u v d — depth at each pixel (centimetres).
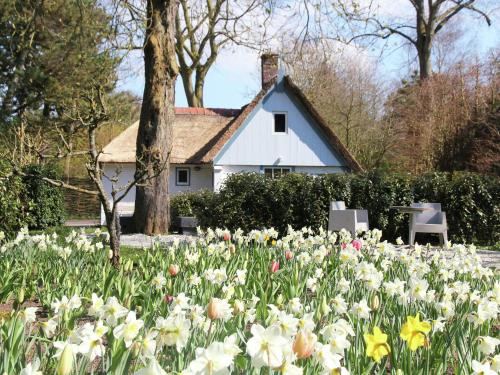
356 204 1623
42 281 669
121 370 261
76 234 850
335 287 552
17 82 2644
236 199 1562
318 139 2792
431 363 355
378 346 277
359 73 3328
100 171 815
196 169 2906
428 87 2969
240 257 751
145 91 1602
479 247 1538
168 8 1581
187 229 1764
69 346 221
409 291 445
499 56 2778
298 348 233
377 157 3269
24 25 2462
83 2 1608
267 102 2788
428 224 1427
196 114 3158
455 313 479
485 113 2622
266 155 2775
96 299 331
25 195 1706
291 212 1570
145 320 425
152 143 1589
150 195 1602
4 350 289
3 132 2534
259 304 484
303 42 1786
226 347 235
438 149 2802
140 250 1141
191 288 545
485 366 261
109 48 1491
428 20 3109
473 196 1627
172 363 292
